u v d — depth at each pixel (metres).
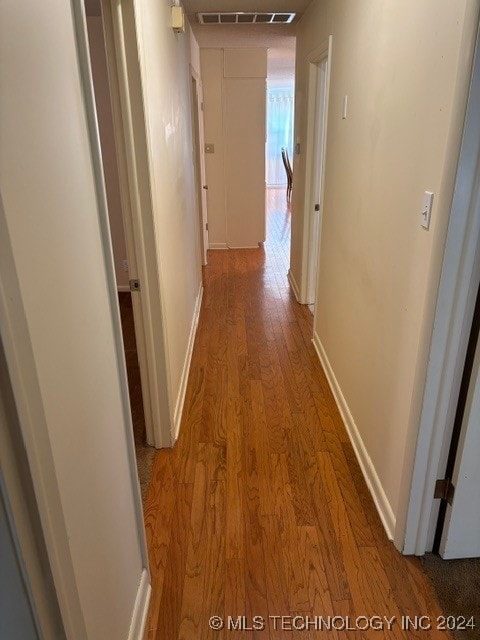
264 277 4.97
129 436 1.35
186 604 1.55
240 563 1.69
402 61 1.58
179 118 2.89
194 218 3.89
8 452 0.67
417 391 1.50
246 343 3.45
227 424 2.50
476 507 1.60
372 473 2.01
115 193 4.36
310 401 2.71
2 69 0.64
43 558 0.76
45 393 0.77
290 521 1.87
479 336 1.38
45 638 0.79
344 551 1.74
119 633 1.25
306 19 3.62
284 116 11.37
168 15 2.44
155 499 1.99
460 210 1.26
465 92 1.15
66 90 0.89
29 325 0.71
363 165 2.08
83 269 0.98
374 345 1.97
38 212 0.75
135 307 2.06
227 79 5.23
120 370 1.26
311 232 3.98
